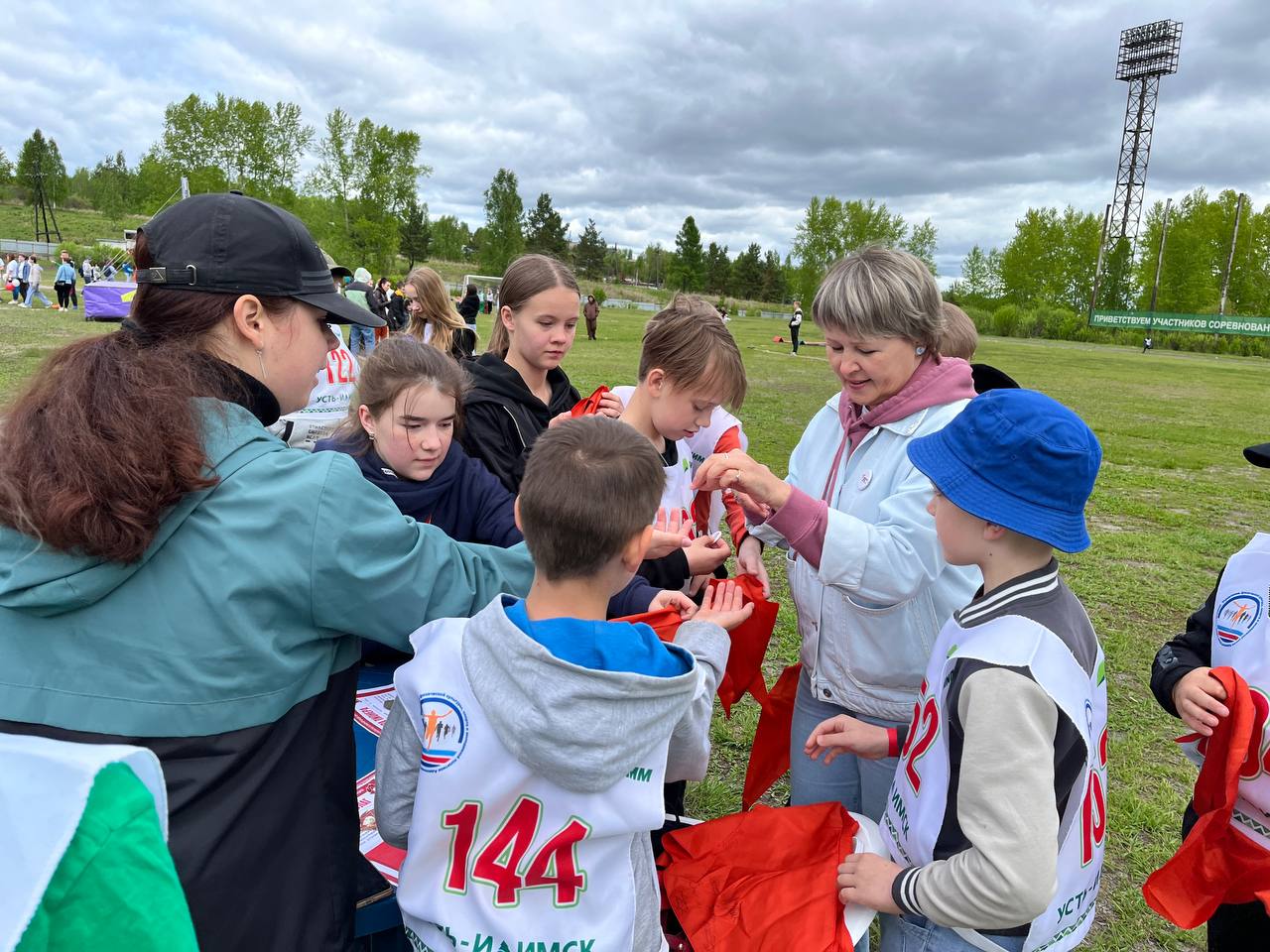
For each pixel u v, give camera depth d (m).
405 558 1.25
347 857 1.31
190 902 1.08
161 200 55.59
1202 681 1.62
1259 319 50.41
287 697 1.17
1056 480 1.34
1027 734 1.26
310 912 1.21
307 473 1.18
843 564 1.72
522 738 1.14
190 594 1.09
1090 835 1.39
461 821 1.22
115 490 1.00
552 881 1.22
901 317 1.78
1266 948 1.69
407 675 1.27
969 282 77.19
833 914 1.46
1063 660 1.32
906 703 1.94
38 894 0.70
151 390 1.08
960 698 1.33
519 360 2.78
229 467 1.13
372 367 2.16
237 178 56.97
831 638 1.99
